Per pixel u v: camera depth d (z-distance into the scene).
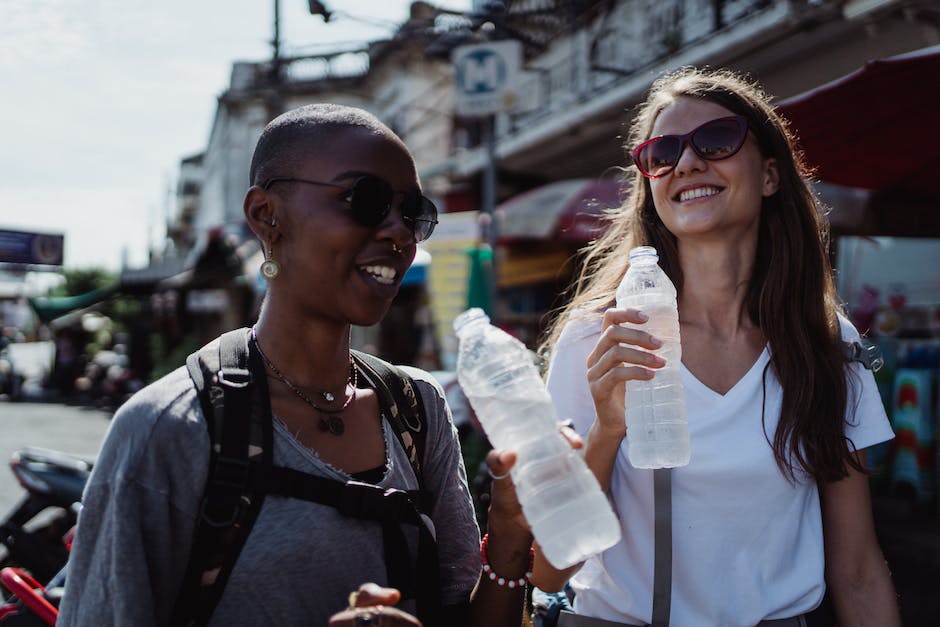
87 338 27.67
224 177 22.94
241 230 15.91
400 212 1.30
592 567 1.74
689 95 1.86
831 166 4.36
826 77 6.71
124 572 1.07
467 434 6.04
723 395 1.73
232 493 1.12
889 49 5.96
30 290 47.31
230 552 1.12
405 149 1.32
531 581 1.61
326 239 1.23
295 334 1.28
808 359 1.75
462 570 1.48
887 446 6.78
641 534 1.69
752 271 1.90
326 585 1.17
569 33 10.36
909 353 7.01
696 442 1.67
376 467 1.32
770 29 6.36
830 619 1.76
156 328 19.08
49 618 3.01
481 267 7.40
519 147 10.65
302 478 1.17
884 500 6.46
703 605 1.63
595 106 8.95
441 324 8.03
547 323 2.39
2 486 7.54
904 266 7.41
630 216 2.09
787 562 1.67
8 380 20.92
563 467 1.29
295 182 1.24
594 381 1.54
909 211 4.83
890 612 1.71
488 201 6.95
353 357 1.45
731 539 1.64
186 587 1.13
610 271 1.99
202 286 17.92
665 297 1.63
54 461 4.54
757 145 1.86
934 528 5.95
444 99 15.80
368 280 1.27
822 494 1.81
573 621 1.77
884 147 4.05
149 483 1.10
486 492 4.90
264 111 21.11
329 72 19.73
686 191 1.82
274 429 1.19
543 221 7.66
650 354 1.47
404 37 10.34
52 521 4.46
